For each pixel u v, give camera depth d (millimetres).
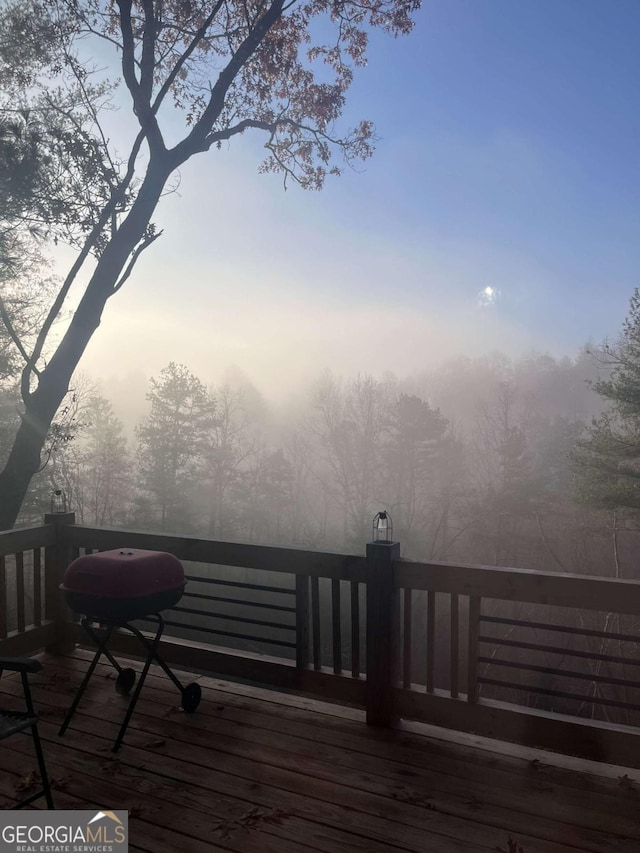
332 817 2463
